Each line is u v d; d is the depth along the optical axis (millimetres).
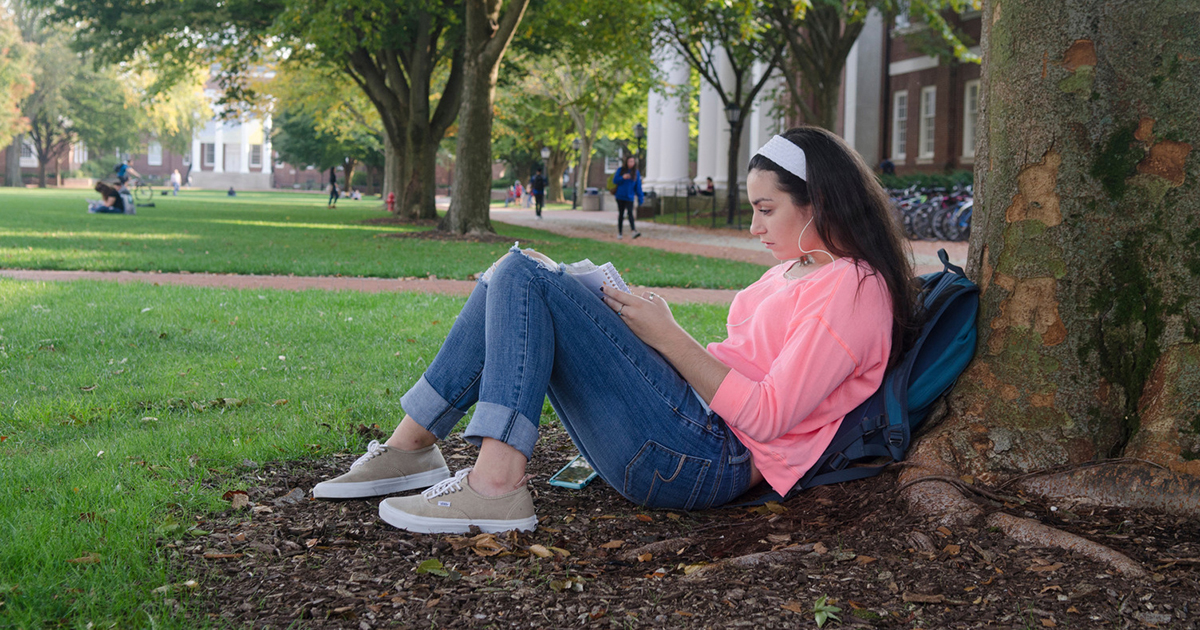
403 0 20094
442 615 1803
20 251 11125
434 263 11336
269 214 27297
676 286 9703
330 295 7645
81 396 3971
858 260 2229
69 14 24016
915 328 2322
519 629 1747
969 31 27562
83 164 76000
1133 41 2197
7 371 4391
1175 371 2174
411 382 4410
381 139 53906
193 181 84688
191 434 3326
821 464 2361
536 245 15742
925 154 29469
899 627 1707
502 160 62719
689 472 2303
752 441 2297
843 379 2217
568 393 2322
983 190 2504
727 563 1999
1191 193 2164
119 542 2135
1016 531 2014
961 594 1816
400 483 2586
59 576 1945
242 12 22297
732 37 23328
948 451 2336
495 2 16234
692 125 49688
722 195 31953
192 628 1732
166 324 5895
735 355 2369
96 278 8828
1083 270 2273
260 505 2516
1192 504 2086
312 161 60156
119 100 55531
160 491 2582
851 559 1998
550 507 2568
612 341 2236
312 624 1761
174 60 25250
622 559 2131
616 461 2322
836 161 2215
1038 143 2311
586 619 1779
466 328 2441
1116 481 2176
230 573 2025
